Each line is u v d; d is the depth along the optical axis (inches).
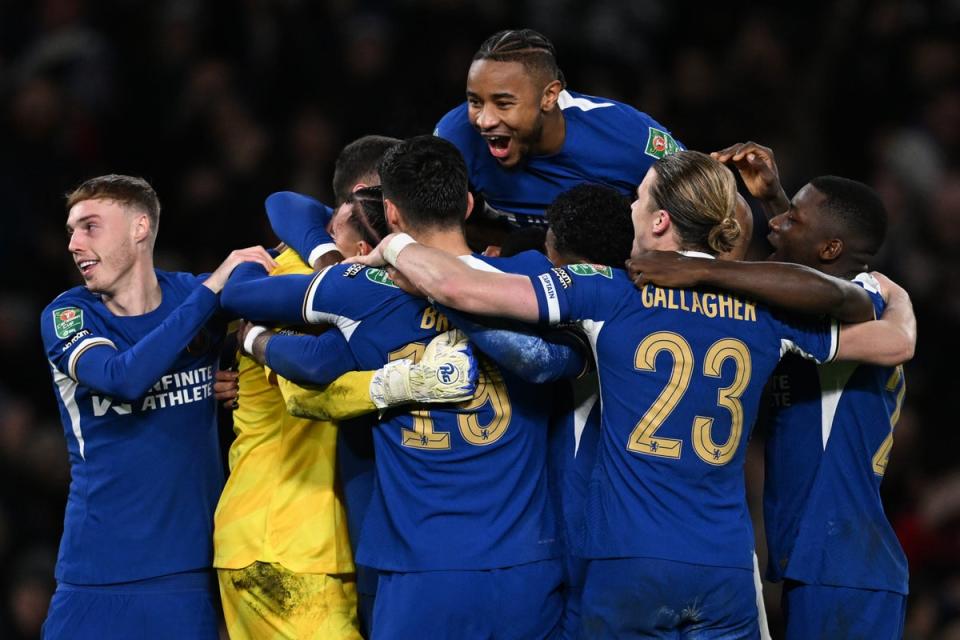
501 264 644.7
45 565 1201.4
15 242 1440.7
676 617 628.7
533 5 1569.9
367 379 646.5
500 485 648.4
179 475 703.7
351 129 1477.6
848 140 1551.4
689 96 1521.9
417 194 644.1
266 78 1529.3
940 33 1568.7
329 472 708.0
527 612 644.7
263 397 716.0
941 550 1178.0
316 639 691.4
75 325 690.2
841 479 693.3
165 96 1552.7
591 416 679.7
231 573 700.7
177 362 700.7
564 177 756.0
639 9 1615.4
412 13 1542.8
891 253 1419.8
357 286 652.7
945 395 1306.6
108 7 1621.6
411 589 638.5
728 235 647.8
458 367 638.5
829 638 689.0
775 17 1628.9
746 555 636.1
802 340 653.9
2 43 1606.8
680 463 629.9
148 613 696.4
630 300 634.8
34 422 1339.8
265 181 1440.7
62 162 1501.0
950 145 1525.6
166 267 1401.3
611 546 628.4
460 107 774.5
